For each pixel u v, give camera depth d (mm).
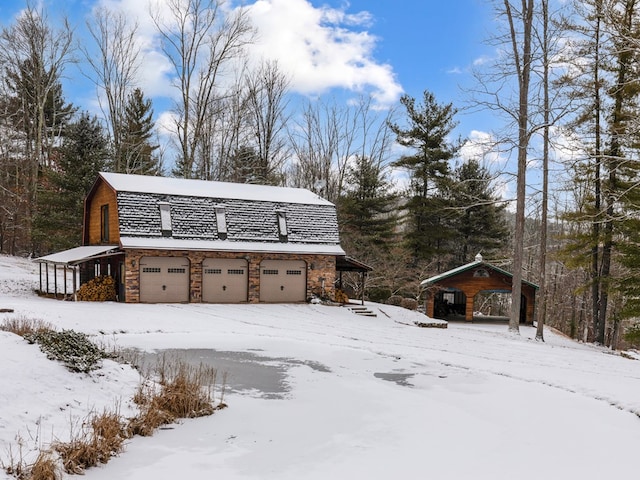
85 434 6691
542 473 6461
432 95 39750
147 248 23219
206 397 9234
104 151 35875
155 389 9305
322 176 44875
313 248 27344
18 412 6973
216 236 25422
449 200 40281
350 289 38781
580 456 7102
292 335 17188
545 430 8227
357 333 18781
